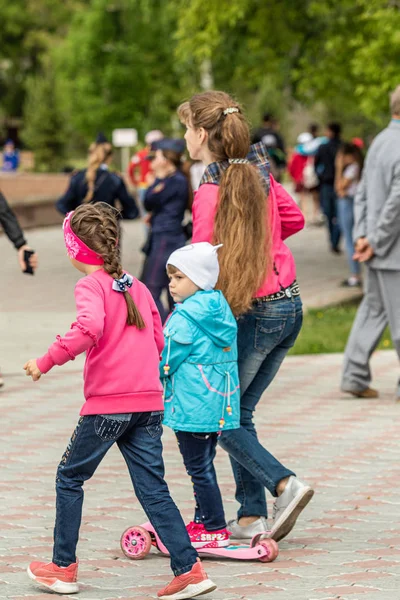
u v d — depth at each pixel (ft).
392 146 37.40
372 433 34.65
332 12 79.92
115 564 22.57
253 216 22.53
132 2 190.49
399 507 26.63
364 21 76.69
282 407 38.60
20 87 335.26
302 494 22.21
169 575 21.84
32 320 59.16
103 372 20.35
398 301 38.17
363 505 26.81
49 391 41.50
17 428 35.50
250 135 23.32
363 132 123.24
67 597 20.38
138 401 20.42
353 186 71.72
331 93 85.25
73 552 20.79
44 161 248.73
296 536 24.32
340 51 79.92
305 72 83.10
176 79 195.00
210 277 21.76
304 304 65.21
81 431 20.53
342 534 24.47
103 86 200.75
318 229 118.73
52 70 252.42
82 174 49.55
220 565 22.43
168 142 48.60
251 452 22.61
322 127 207.62
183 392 21.76
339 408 38.40
